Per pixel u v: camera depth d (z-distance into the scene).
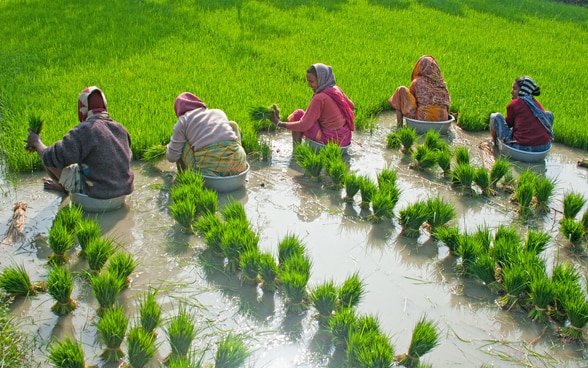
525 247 5.32
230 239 4.99
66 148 5.47
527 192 6.34
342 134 7.55
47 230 5.46
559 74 11.87
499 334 4.45
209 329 4.29
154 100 8.53
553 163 7.95
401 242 5.67
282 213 6.09
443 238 5.46
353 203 6.39
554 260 5.54
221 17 14.02
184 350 3.88
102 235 5.45
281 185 6.71
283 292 4.76
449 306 4.75
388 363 3.73
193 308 4.51
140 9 14.30
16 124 7.36
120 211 5.91
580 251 5.73
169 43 11.66
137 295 4.63
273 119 7.46
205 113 6.45
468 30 15.27
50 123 7.42
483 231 5.84
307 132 7.58
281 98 8.97
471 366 4.10
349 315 4.14
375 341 3.88
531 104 7.78
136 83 9.26
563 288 4.58
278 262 5.11
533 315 4.62
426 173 7.33
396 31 14.38
